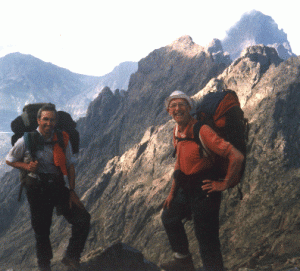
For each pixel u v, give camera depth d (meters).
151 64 147.50
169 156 93.44
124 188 94.69
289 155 63.72
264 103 77.94
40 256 3.58
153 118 122.81
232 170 2.67
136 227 79.00
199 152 2.83
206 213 2.87
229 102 2.80
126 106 142.62
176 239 3.36
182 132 3.02
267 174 62.75
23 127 3.42
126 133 129.50
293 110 72.56
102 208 94.69
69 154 3.49
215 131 2.81
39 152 3.25
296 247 8.36
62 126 3.52
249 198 60.19
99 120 145.25
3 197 131.12
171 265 3.45
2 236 111.31
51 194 3.39
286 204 52.62
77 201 3.60
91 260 4.14
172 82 131.50
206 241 2.92
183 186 3.01
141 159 99.88
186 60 135.25
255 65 90.06
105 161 125.50
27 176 3.32
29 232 103.62
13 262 88.38
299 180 57.91
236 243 51.62
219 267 2.91
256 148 69.06
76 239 3.72
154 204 81.12
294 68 82.06
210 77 121.56
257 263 8.31
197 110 2.94
